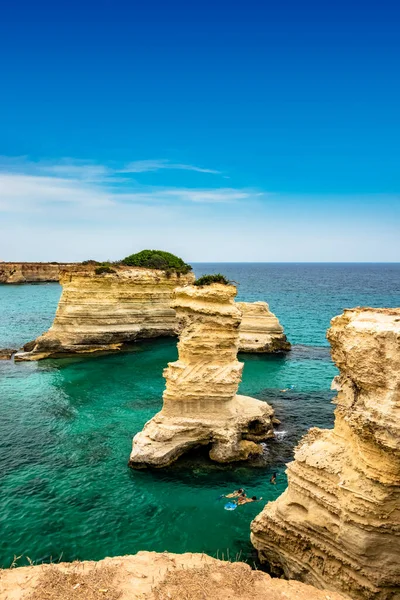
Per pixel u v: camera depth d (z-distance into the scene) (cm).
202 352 2781
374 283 18938
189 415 2758
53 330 5350
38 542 1877
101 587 1158
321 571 1501
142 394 3841
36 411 3416
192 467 2561
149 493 2281
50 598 1105
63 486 2330
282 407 3547
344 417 1541
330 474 1505
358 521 1378
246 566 1338
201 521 2050
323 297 12381
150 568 1280
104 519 2050
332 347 1633
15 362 4903
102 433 3005
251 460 2644
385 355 1327
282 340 5591
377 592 1351
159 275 6194
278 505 1656
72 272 5422
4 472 2464
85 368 4678
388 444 1288
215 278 2992
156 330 6119
